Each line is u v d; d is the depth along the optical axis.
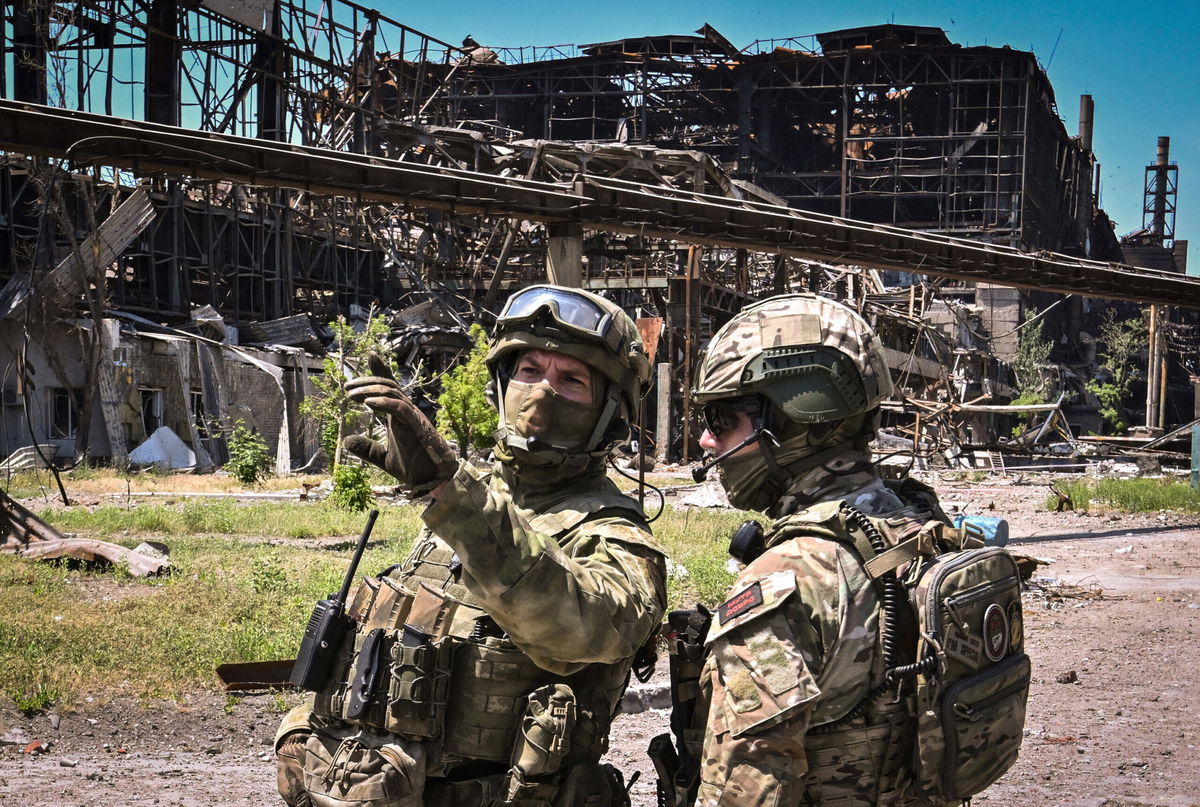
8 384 31.16
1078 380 89.19
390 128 38.59
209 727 6.57
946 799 2.06
